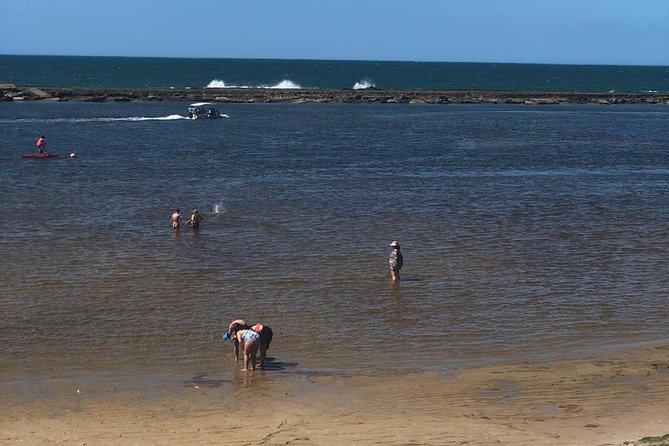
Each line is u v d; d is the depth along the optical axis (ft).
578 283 95.66
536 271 100.94
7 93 442.09
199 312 83.41
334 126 316.40
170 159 210.18
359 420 56.49
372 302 87.40
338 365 68.95
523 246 114.83
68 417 57.16
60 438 53.42
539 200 154.92
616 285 94.94
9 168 189.37
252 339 66.59
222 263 103.40
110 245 112.68
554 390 62.39
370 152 233.35
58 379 65.26
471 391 62.34
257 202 149.18
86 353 71.61
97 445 52.24
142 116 349.61
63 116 341.62
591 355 71.20
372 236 120.26
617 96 513.04
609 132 302.86
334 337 76.23
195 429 54.90
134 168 192.65
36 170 186.80
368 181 177.37
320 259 105.81
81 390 62.64
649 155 232.94
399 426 55.26
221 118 346.74
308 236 119.75
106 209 139.85
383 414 57.62
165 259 105.19
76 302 86.33
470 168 201.46
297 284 94.02
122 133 274.36
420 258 106.93
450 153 232.53
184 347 73.26
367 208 143.84
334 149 239.50
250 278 96.48
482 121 348.79
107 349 72.59
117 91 467.52
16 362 69.26
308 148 240.94
